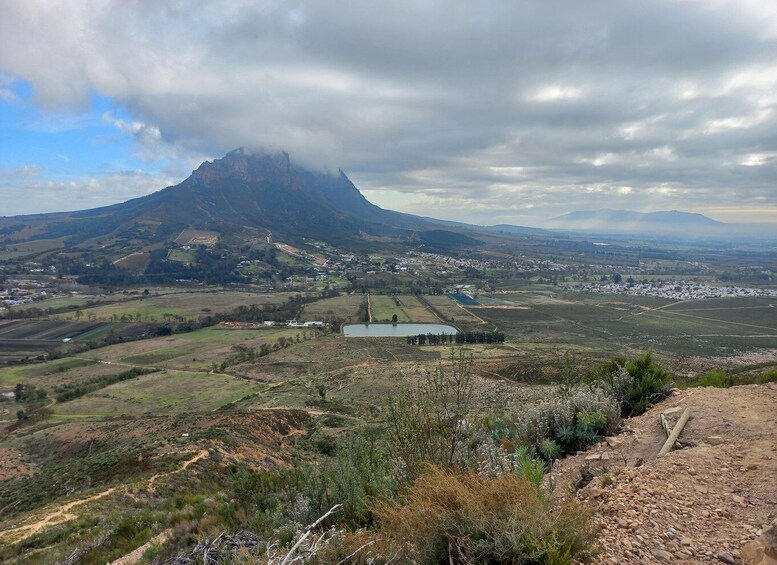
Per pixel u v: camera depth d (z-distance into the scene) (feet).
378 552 11.48
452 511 10.72
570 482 16.67
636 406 24.22
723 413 19.61
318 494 18.16
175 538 22.85
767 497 12.30
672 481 14.15
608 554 10.49
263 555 14.06
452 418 17.02
